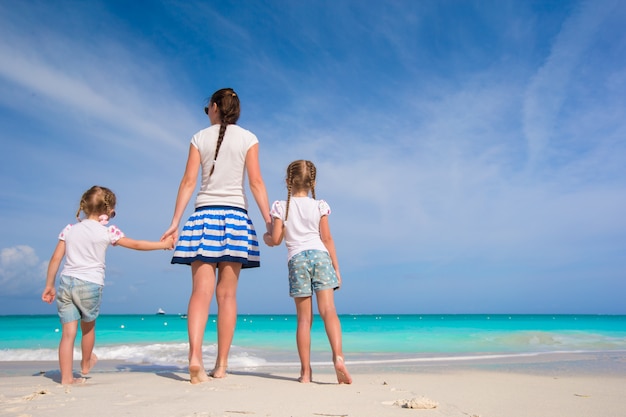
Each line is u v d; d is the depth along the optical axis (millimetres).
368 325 19328
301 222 3777
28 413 2141
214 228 3551
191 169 3734
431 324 22094
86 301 3650
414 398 2639
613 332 13906
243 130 3758
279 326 17031
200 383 3199
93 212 3877
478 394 3244
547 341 11172
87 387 3053
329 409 2355
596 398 3240
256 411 2256
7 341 10266
